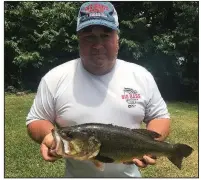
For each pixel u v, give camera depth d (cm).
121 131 74
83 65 81
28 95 455
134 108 80
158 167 181
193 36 449
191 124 291
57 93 80
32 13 476
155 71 472
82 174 80
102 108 79
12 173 169
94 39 78
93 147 71
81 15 79
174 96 475
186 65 471
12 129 257
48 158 70
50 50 493
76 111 79
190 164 188
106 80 80
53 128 73
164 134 83
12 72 493
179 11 462
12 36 484
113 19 79
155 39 455
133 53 457
